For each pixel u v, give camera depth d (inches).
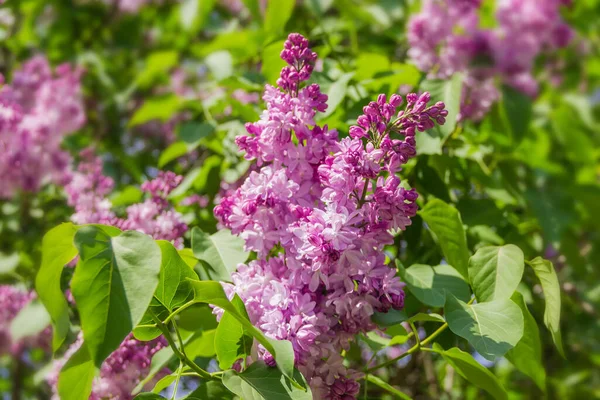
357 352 41.6
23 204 52.1
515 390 58.0
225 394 31.8
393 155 31.1
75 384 31.0
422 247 40.9
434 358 45.8
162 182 41.2
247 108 40.8
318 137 32.5
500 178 44.8
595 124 63.8
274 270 32.2
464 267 35.2
